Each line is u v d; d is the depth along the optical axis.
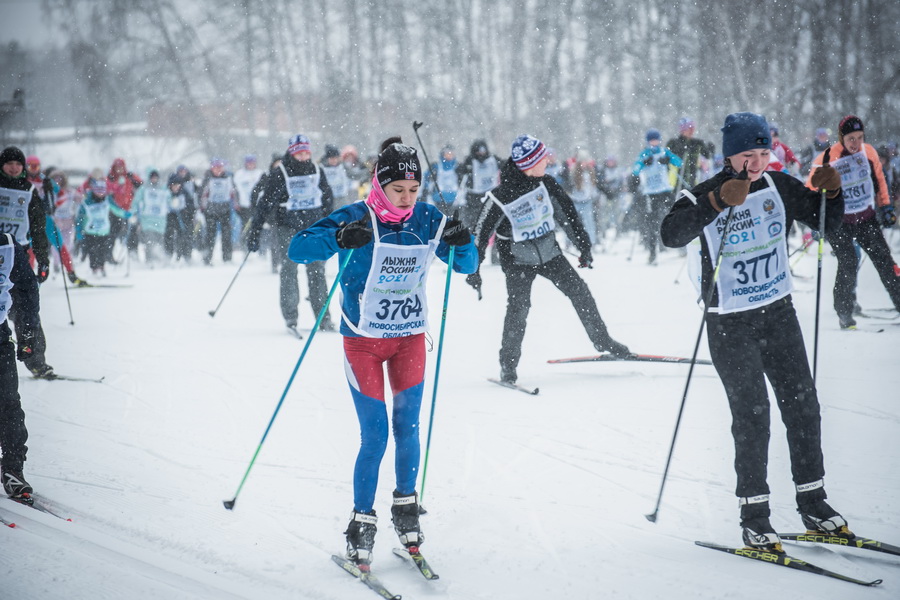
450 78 75.38
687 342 16.67
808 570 7.25
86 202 35.56
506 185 13.72
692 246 8.23
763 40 62.41
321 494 9.51
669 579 7.17
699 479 9.52
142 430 12.27
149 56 80.56
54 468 10.54
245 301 26.14
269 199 19.38
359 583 7.27
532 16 74.00
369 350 7.89
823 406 11.97
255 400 13.88
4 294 9.52
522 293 14.09
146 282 32.50
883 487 9.00
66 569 7.61
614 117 73.69
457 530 8.39
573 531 8.26
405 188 7.56
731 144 7.81
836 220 7.89
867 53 58.56
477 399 13.45
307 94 79.44
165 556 7.95
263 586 7.29
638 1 70.50
